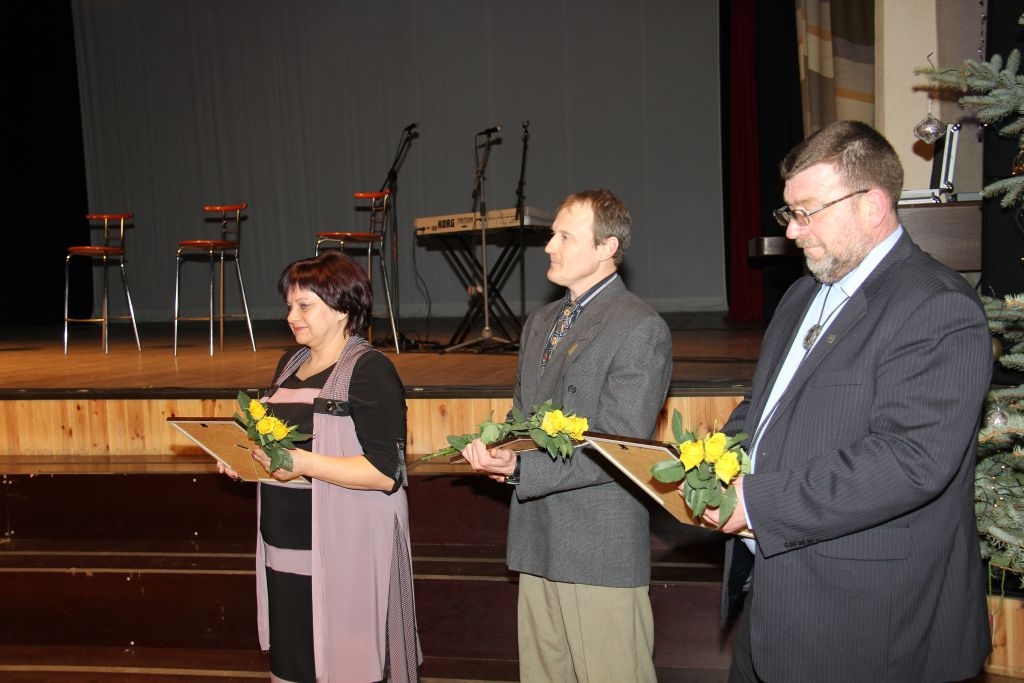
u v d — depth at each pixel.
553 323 2.01
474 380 3.59
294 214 8.55
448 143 8.00
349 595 1.92
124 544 3.06
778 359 1.55
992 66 2.25
